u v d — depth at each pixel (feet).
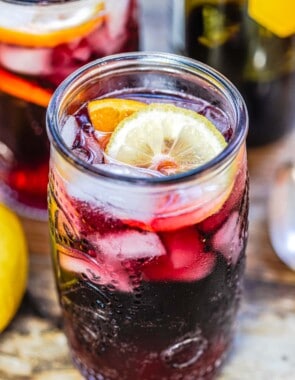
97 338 1.68
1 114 1.93
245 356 1.82
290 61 2.05
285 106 2.10
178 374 1.72
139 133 1.58
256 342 1.83
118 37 1.88
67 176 1.50
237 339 1.83
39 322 1.86
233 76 2.06
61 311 1.80
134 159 1.56
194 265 1.55
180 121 1.58
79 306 1.66
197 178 1.45
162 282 1.55
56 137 1.50
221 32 2.01
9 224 1.85
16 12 1.79
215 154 1.55
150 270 1.53
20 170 2.01
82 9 1.81
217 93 1.59
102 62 1.60
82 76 1.59
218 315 1.67
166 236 1.50
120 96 1.65
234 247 1.60
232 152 1.47
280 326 1.85
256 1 1.95
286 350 1.82
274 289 1.90
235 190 1.54
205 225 1.51
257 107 2.09
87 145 1.58
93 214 1.50
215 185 1.49
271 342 1.83
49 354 1.82
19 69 1.85
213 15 2.00
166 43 2.23
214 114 1.62
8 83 1.88
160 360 1.68
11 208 2.06
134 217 1.48
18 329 1.85
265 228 1.99
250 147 2.14
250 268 1.92
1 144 1.98
